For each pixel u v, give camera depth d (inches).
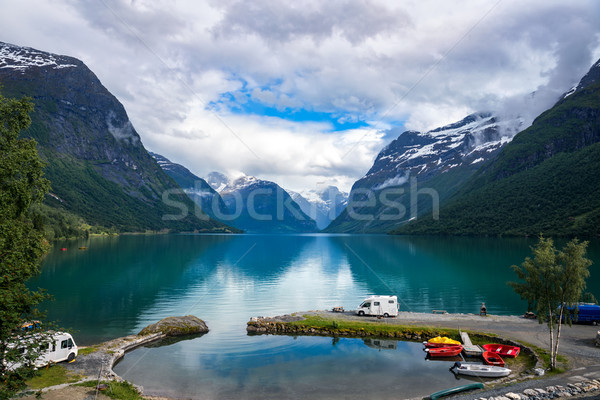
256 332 2071.9
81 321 2329.0
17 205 1585.9
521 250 7559.1
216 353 1742.1
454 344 1723.7
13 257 955.3
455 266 5206.7
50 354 1418.6
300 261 6043.3
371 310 2289.6
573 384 1215.6
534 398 1148.5
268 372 1513.3
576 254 1326.3
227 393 1320.1
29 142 1659.7
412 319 2197.3
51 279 4008.4
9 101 1646.2
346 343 1881.2
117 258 6171.3
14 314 837.2
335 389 1349.7
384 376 1464.1
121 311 2603.3
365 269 4982.8
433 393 1261.1
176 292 3324.3
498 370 1413.6
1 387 862.5
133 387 1306.6
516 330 1916.8
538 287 1365.7
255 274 4522.6
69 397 1141.1
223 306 2775.6
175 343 1888.5
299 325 2082.9
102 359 1556.3
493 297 3083.2
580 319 2020.2
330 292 3336.6
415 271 4731.8
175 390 1338.6
